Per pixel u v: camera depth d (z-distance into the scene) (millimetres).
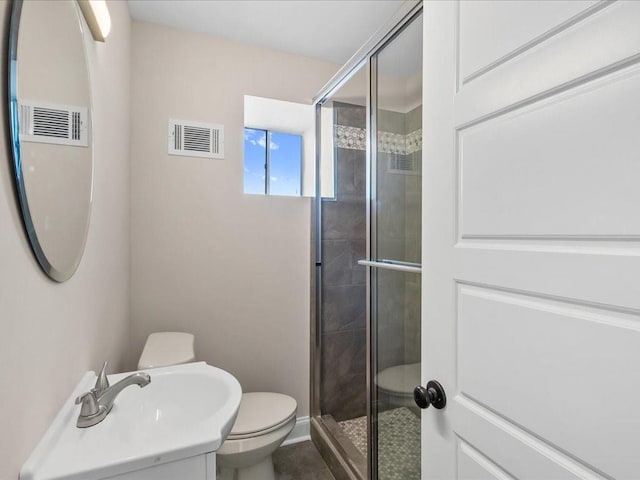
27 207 625
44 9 714
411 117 1359
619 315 468
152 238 1817
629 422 454
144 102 1799
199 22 1817
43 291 701
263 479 1567
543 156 564
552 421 551
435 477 823
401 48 1402
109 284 1287
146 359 1382
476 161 702
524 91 596
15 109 593
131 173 1773
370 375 1632
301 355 2145
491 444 664
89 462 652
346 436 1909
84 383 940
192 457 727
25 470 604
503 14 640
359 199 1830
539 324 572
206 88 1923
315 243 2166
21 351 605
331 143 2062
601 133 484
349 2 1658
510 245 626
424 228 863
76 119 892
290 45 2037
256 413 1595
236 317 1992
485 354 681
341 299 2012
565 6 532
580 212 510
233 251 1986
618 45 465
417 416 1373
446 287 787
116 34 1396
